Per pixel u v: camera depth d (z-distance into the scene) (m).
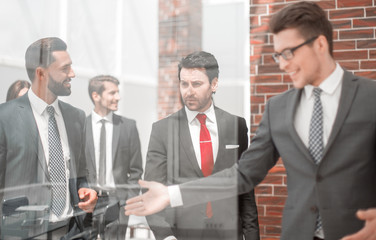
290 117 1.24
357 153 1.13
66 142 1.88
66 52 2.01
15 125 1.85
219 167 1.67
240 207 1.58
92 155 1.84
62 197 1.83
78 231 1.81
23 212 1.81
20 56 2.03
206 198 1.64
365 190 1.13
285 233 1.25
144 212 1.75
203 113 1.74
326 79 1.21
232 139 1.67
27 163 1.83
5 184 1.82
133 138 1.85
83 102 1.94
